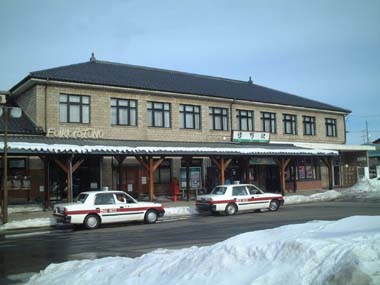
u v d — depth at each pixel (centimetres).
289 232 752
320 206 2561
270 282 516
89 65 3225
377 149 5012
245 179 3186
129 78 3086
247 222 1808
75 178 2638
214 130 3334
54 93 2591
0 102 2847
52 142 2262
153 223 1917
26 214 2147
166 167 3048
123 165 2814
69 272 816
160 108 3059
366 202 2805
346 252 515
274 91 4378
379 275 455
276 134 3766
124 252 1168
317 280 486
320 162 4084
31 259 1110
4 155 1912
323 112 4200
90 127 2703
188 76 3884
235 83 4228
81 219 1752
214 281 566
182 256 725
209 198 2177
